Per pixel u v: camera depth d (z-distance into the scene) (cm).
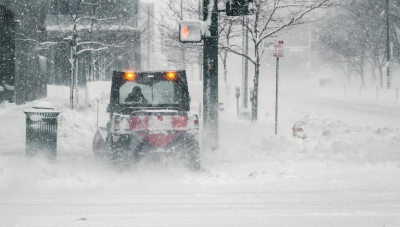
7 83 8225
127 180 2747
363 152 3550
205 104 3747
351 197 2267
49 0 10906
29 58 9038
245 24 5562
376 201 2184
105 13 9250
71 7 8369
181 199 2252
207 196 2314
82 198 2270
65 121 5216
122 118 3075
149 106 3391
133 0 10419
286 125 6019
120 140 3044
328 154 3538
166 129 3073
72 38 8112
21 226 1773
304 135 4325
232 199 2248
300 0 5228
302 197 2280
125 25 9944
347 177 2781
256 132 5116
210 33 3694
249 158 3547
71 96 7412
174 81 3422
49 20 11225
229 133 4994
